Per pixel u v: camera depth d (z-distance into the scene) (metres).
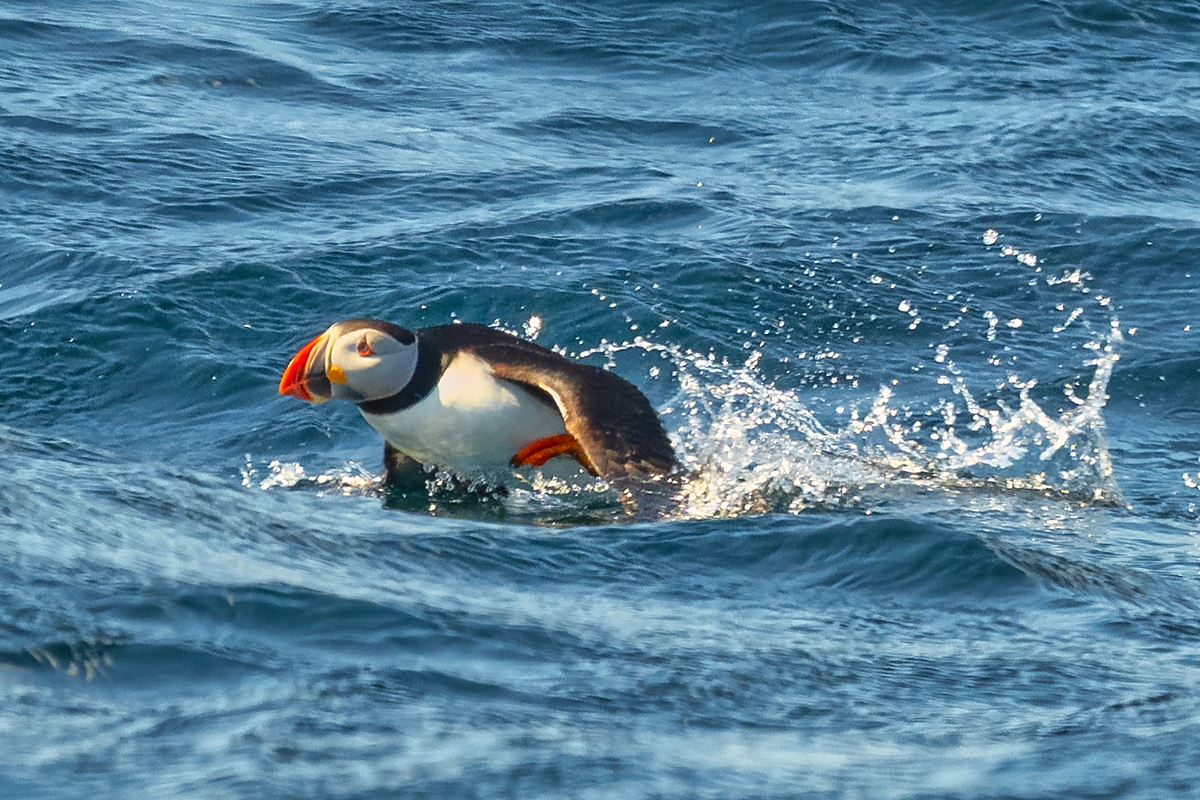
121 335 17.55
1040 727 7.33
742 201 22.45
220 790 5.66
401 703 6.87
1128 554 11.88
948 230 21.50
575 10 31.91
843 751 6.85
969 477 14.36
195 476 12.84
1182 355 17.95
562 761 6.28
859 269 20.06
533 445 13.48
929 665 8.52
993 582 10.45
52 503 9.66
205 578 8.28
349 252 19.95
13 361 16.95
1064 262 20.64
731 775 6.36
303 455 15.34
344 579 8.96
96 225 20.72
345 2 32.25
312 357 13.65
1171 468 14.97
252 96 26.84
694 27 31.05
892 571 10.66
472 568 10.18
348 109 26.48
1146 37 31.58
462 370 13.66
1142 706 7.78
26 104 25.25
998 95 27.95
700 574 10.59
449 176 23.25
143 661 7.02
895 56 29.72
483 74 28.69
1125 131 26.03
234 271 19.14
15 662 6.78
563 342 17.95
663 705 7.36
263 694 6.79
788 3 31.69
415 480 14.18
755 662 8.24
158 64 27.98
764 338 18.17
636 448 12.90
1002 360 17.83
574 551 10.84
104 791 5.61
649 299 18.81
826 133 25.94
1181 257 20.84
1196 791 6.37
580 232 21.09
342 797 5.72
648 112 26.89
